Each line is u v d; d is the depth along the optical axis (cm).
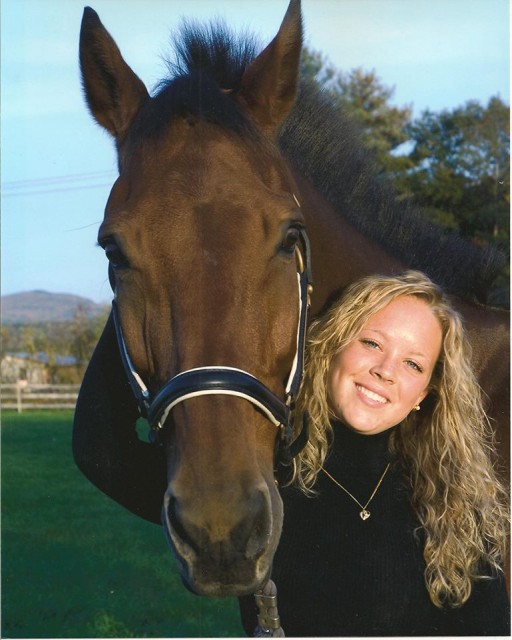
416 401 213
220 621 468
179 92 200
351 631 206
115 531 664
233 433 172
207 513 163
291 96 218
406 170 2067
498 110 2038
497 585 208
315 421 214
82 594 506
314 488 214
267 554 169
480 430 227
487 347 260
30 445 1161
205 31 233
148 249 182
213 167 189
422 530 210
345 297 216
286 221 188
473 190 1916
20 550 603
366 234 265
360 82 2542
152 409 181
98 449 236
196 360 175
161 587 524
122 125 215
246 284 181
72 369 2334
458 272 274
